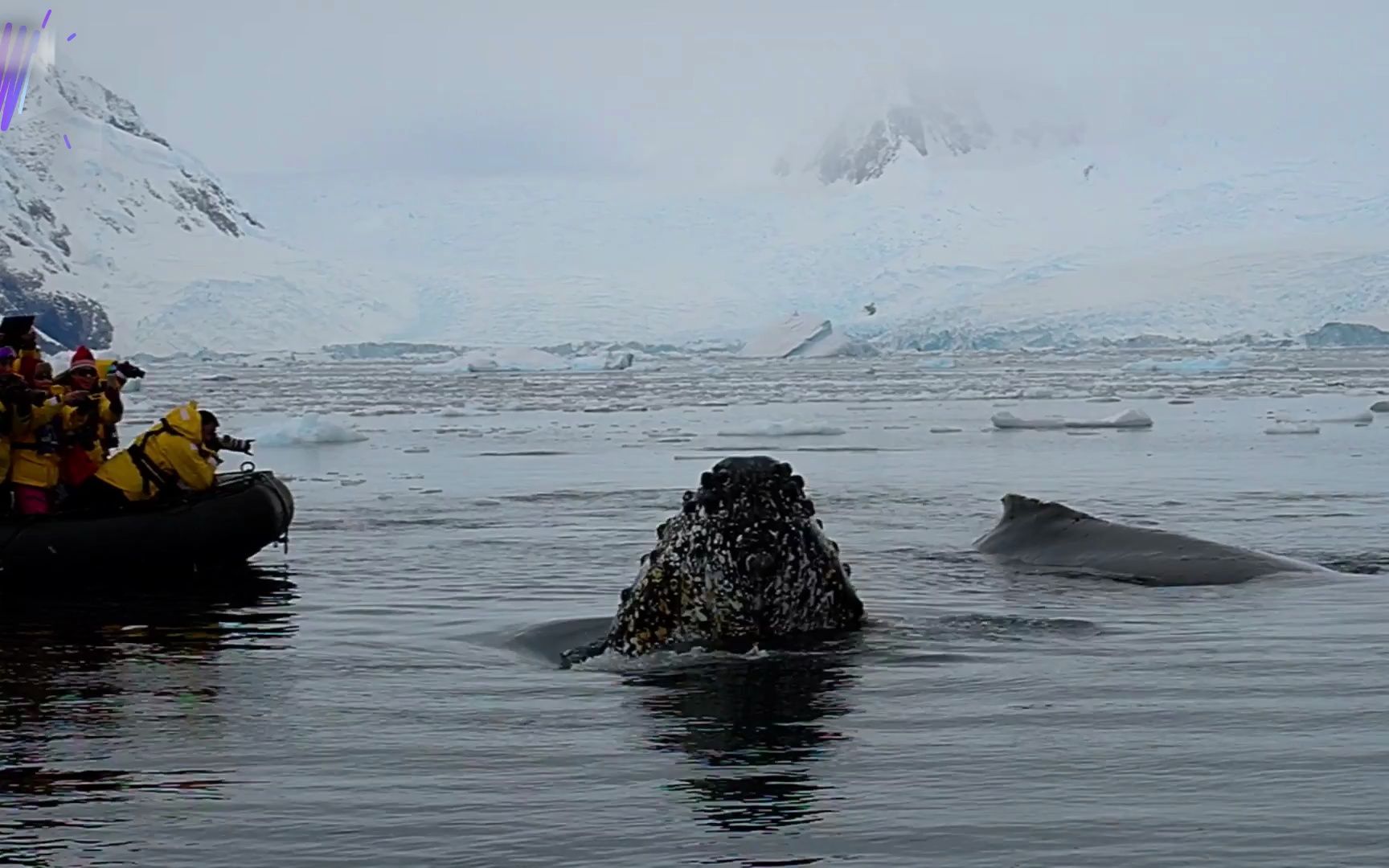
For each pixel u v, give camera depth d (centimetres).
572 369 12938
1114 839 682
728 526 1148
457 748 866
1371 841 670
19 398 1588
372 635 1263
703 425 5022
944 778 787
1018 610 1320
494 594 1490
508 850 683
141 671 1112
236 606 1418
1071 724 901
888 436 4338
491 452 3741
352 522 2156
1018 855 664
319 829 715
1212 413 5391
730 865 659
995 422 4634
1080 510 2258
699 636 1151
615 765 824
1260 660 1094
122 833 714
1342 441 3900
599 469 3191
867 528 2030
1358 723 894
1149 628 1227
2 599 1459
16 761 847
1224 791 753
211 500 1656
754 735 887
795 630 1173
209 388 9181
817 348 15775
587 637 1252
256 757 852
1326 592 1409
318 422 4162
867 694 988
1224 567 1512
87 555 1570
